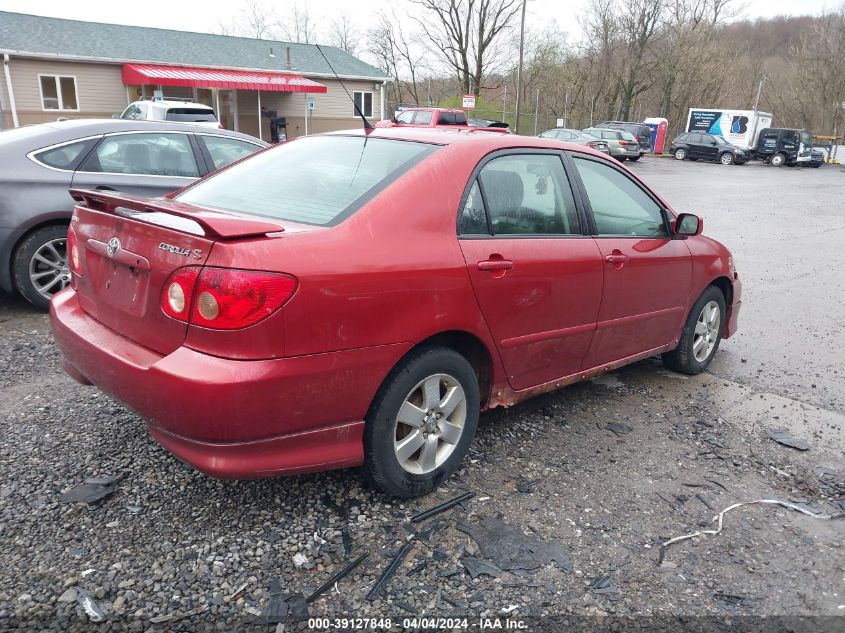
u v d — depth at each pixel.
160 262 2.50
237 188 3.31
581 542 2.83
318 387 2.54
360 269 2.61
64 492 2.93
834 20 55.19
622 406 4.33
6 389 3.96
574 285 3.57
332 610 2.36
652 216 4.34
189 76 27.36
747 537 2.94
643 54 53.25
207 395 2.32
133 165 5.88
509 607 2.42
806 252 10.95
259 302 2.34
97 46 27.30
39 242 5.39
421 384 2.94
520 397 3.55
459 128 3.78
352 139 3.48
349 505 2.98
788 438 3.98
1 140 5.43
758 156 40.97
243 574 2.50
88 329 2.91
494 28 43.97
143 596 2.36
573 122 53.94
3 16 26.75
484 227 3.18
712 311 4.98
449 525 2.88
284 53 33.06
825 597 2.58
